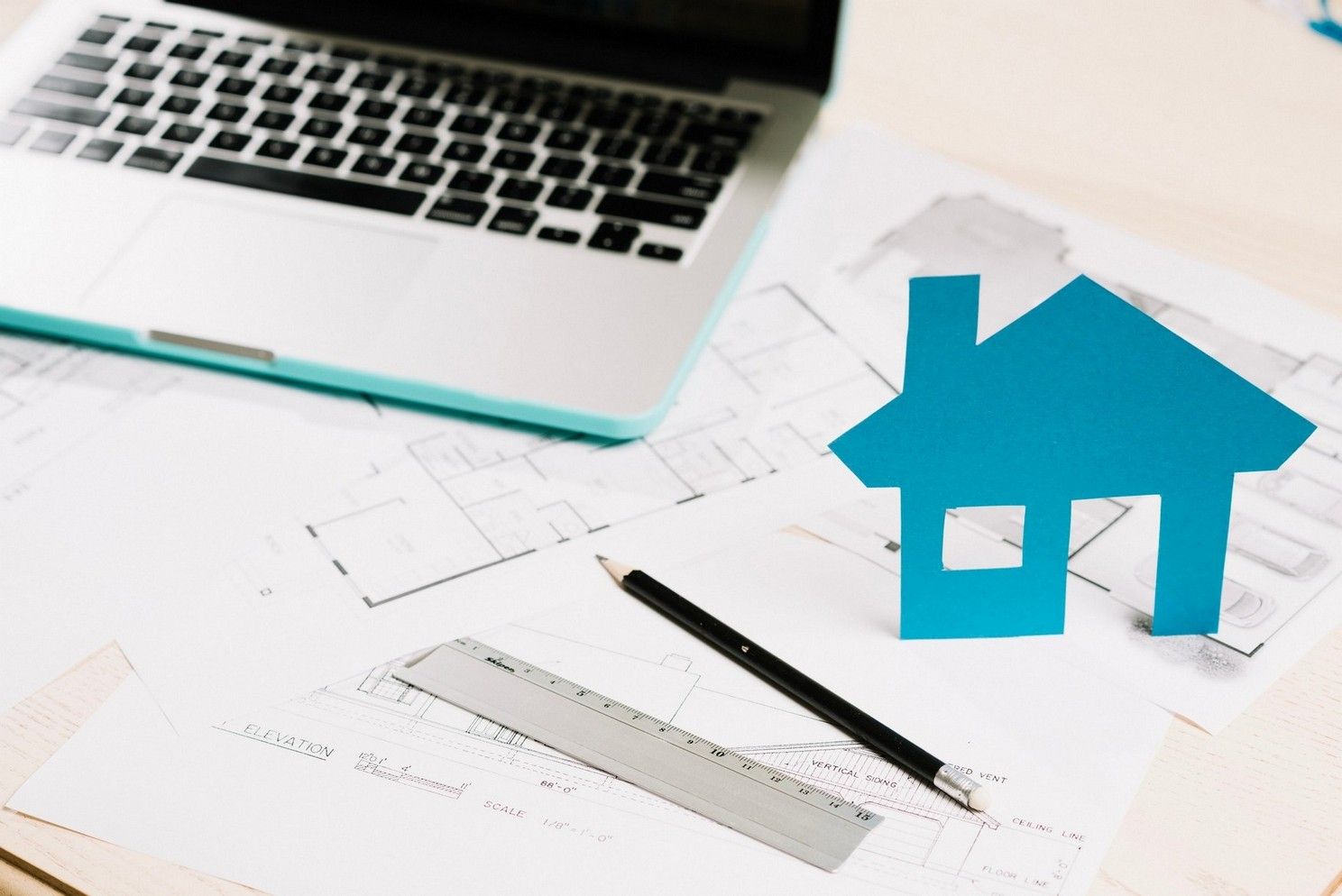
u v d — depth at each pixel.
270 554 0.54
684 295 0.61
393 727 0.48
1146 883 0.43
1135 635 0.51
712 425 0.60
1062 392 0.46
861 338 0.64
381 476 0.58
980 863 0.43
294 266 0.63
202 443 0.59
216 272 0.63
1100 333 0.45
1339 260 0.67
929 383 0.47
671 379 0.58
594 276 0.62
